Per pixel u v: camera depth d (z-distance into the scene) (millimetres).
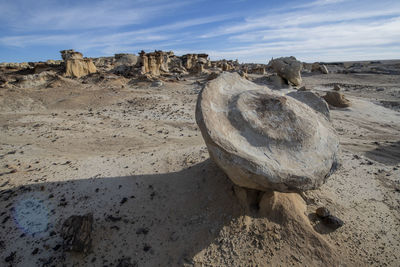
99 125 12367
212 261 4242
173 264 4246
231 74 6723
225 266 4156
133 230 4934
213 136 4242
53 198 5711
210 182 5996
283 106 5262
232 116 5008
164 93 22344
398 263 4301
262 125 4844
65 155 8320
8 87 19234
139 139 10406
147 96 20438
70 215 5230
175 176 6754
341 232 4824
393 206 5934
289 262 4168
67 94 19547
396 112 17062
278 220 4754
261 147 4523
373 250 4512
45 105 16266
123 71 34719
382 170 7781
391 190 6652
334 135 5371
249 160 3867
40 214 5227
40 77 22844
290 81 25906
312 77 40031
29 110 14961
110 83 25297
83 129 11531
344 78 38062
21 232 4785
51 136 10289
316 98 6531
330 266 4109
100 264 4285
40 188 6012
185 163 7566
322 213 4980
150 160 7906
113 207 5496
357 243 4629
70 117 13695
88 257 4375
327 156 4621
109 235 4797
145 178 6672
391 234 4980
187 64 55969
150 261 4336
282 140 4648
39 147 8977
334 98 18016
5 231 4773
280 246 4387
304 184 3975
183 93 22781
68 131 11094
